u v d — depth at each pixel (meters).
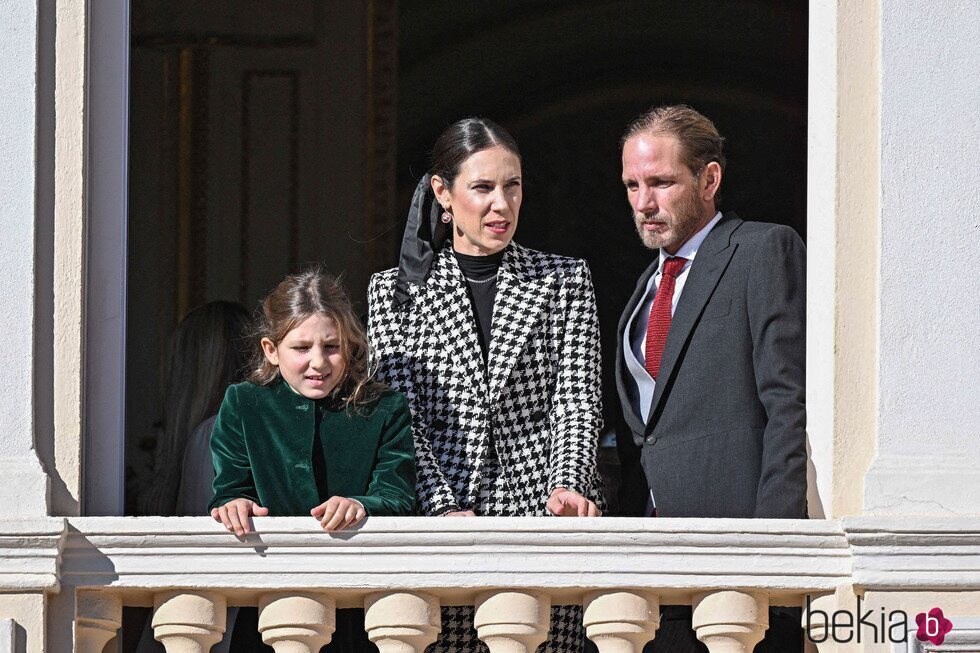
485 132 15.09
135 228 28.64
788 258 14.33
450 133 15.21
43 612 12.63
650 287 15.62
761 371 14.06
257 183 29.31
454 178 15.05
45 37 13.73
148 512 17.00
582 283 15.40
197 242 28.91
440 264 15.27
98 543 12.86
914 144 14.14
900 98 14.18
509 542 12.95
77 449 13.43
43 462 13.38
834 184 14.12
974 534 13.30
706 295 14.52
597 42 30.12
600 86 30.31
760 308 14.16
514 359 14.91
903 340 13.96
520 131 30.53
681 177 15.02
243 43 29.27
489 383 14.88
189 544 12.87
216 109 29.17
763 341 14.09
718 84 30.02
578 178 30.30
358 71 29.70
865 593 13.23
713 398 14.38
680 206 15.02
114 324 13.80
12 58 13.61
